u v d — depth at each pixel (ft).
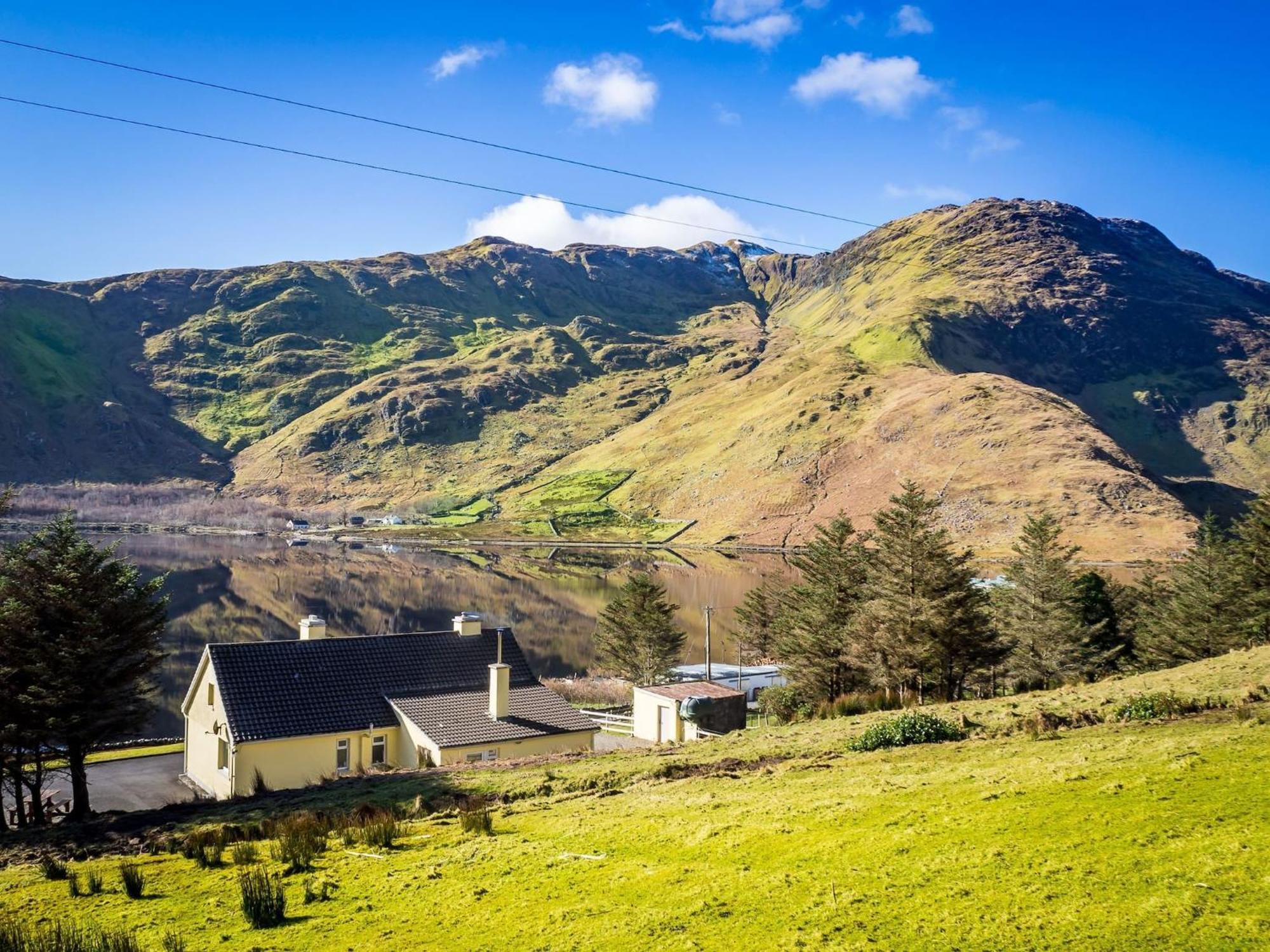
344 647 158.20
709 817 70.79
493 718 150.20
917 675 178.91
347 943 51.67
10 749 124.77
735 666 291.99
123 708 129.29
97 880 68.54
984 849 51.83
